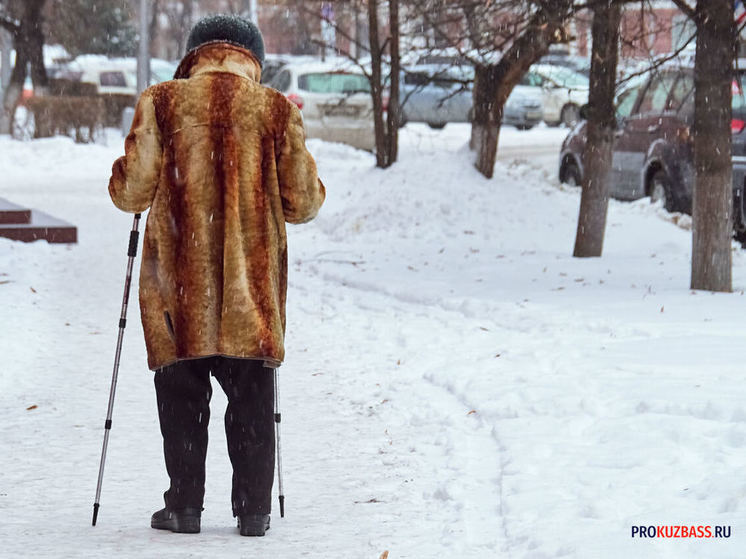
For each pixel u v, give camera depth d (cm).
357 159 3247
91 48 5731
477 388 927
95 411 900
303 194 603
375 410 905
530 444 748
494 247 2028
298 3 3206
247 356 581
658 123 2256
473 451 762
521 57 2286
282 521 628
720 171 1427
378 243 2106
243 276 584
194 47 610
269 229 595
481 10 1638
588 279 1591
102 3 5784
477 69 2372
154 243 589
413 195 2288
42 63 4231
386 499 671
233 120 591
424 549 570
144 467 745
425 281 1594
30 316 1297
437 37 1806
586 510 599
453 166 2412
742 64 1978
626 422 772
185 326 582
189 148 586
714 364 946
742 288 1507
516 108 3881
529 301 1368
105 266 1739
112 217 2389
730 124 1425
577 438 761
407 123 3950
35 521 619
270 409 604
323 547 573
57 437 818
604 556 521
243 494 596
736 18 1530
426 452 775
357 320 1335
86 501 666
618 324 1172
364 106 3453
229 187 587
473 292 1471
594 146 1839
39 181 3117
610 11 1748
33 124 4159
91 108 3816
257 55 621
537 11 1575
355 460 763
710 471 657
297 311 1430
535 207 2295
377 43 2544
